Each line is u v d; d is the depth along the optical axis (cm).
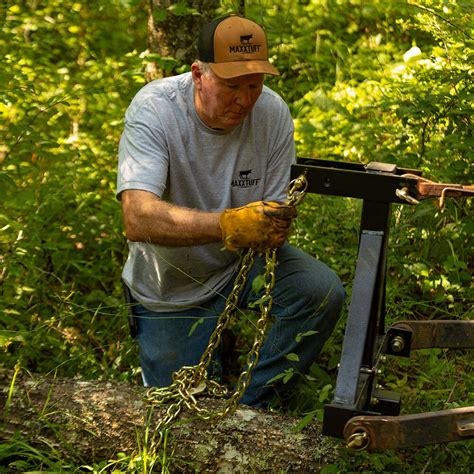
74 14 799
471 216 502
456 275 482
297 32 793
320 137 598
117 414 353
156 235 354
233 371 450
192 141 379
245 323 458
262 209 324
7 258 475
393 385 397
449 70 514
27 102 613
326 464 337
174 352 412
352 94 689
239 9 558
